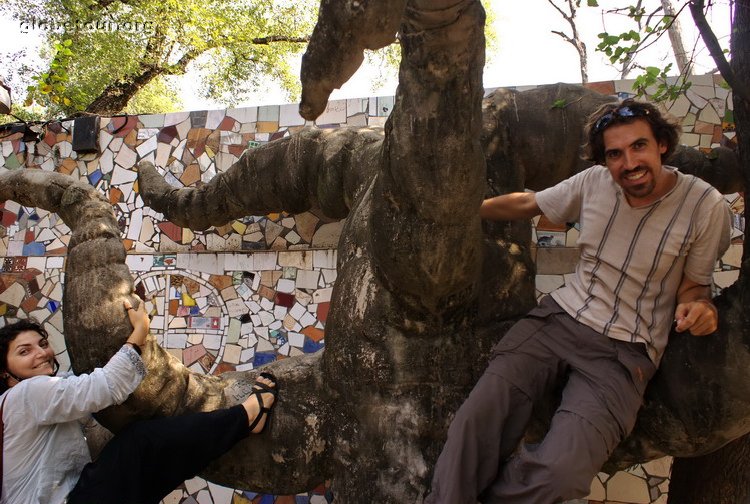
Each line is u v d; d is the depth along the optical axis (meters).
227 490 4.83
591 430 2.23
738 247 4.44
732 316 2.46
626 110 2.31
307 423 3.10
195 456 2.91
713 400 2.45
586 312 2.45
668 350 2.54
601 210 2.50
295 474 3.10
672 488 3.40
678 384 2.50
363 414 2.93
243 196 4.29
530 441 2.86
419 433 2.83
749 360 2.40
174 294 5.22
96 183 5.51
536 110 3.37
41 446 2.79
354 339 2.96
